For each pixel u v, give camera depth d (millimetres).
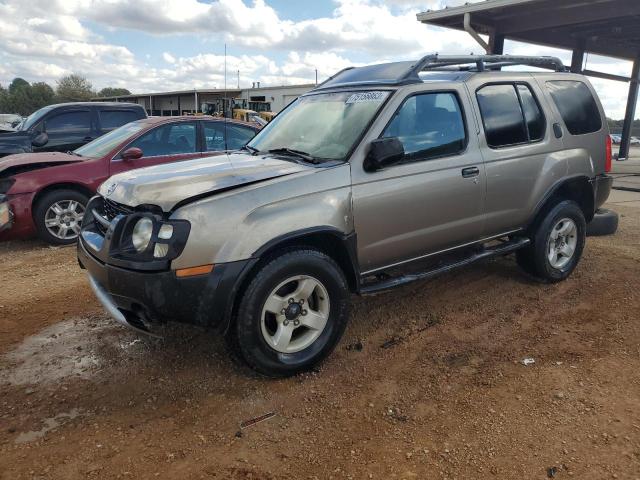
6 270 5867
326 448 2826
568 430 2938
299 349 3514
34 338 4129
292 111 4695
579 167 5102
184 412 3154
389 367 3670
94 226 3771
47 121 9633
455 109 4266
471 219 4352
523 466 2664
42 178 6727
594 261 5914
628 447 2785
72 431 2977
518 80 4785
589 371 3557
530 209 4789
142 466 2688
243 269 3143
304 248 3465
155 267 3035
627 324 4277
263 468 2670
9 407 3205
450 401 3250
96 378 3539
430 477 2598
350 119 3965
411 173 3896
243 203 3207
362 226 3691
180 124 7648
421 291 5082
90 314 4582
